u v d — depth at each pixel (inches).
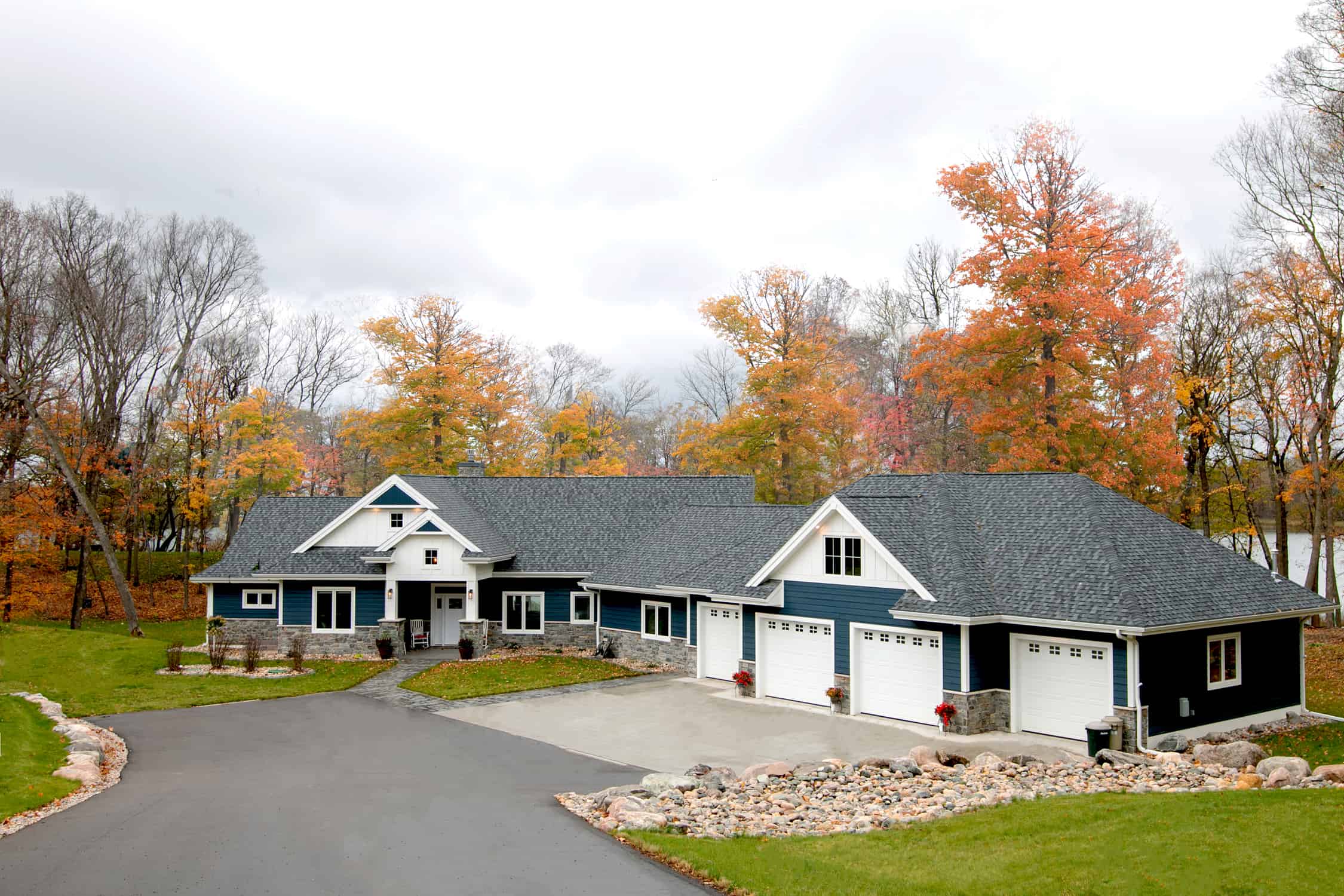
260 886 398.6
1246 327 1373.0
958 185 1327.5
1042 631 772.0
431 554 1272.1
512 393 2079.2
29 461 1633.9
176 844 464.8
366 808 548.7
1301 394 1334.9
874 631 858.1
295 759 703.7
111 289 1620.3
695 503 1412.4
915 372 1387.8
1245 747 628.1
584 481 1486.2
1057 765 638.5
